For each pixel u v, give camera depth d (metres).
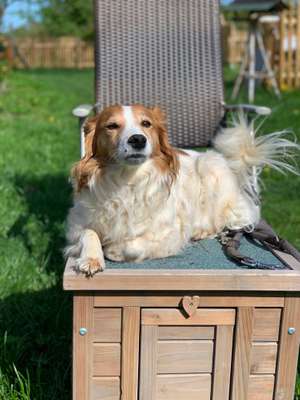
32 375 2.03
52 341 2.18
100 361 1.81
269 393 1.86
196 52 2.92
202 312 1.79
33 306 2.34
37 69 17.45
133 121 1.95
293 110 6.34
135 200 1.93
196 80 2.91
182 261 1.91
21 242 2.81
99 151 1.97
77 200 2.01
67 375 2.03
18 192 3.56
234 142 2.38
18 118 6.56
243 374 1.84
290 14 8.58
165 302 1.78
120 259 1.92
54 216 3.16
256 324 1.81
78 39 20.30
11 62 16.36
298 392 1.97
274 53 8.85
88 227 1.97
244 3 7.55
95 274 1.74
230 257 1.94
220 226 2.23
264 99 7.54
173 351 1.82
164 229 1.96
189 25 2.93
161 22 2.91
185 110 2.90
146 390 1.83
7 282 2.44
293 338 1.82
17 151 4.62
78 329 1.78
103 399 1.83
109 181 1.93
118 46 2.88
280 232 3.03
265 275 1.76
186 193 2.12
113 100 2.86
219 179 2.26
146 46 2.89
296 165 2.40
